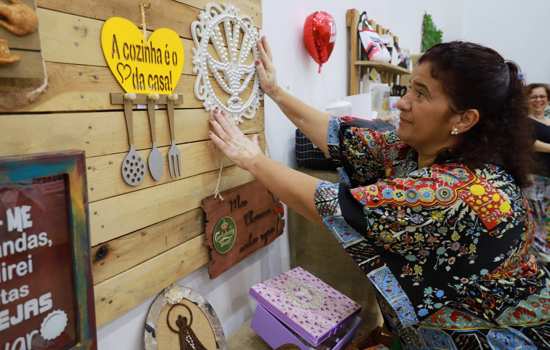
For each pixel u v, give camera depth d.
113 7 0.62
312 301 1.02
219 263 0.93
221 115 0.86
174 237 0.80
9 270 0.40
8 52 0.42
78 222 0.45
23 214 0.40
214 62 0.85
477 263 0.71
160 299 0.81
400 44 2.51
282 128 1.26
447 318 0.80
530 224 0.78
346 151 1.02
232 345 1.03
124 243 0.68
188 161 0.81
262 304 1.02
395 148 0.95
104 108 0.62
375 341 1.12
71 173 0.44
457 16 4.09
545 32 3.91
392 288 0.73
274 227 1.15
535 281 0.77
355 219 0.70
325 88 1.49
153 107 0.71
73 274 0.45
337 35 1.54
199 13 0.80
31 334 0.42
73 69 0.57
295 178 0.77
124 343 0.75
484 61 0.68
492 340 0.78
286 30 1.20
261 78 1.02
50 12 0.53
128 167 0.67
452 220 0.69
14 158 0.39
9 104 0.50
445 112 0.72
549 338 0.76
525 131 0.75
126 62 0.65
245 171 1.01
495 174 0.73
